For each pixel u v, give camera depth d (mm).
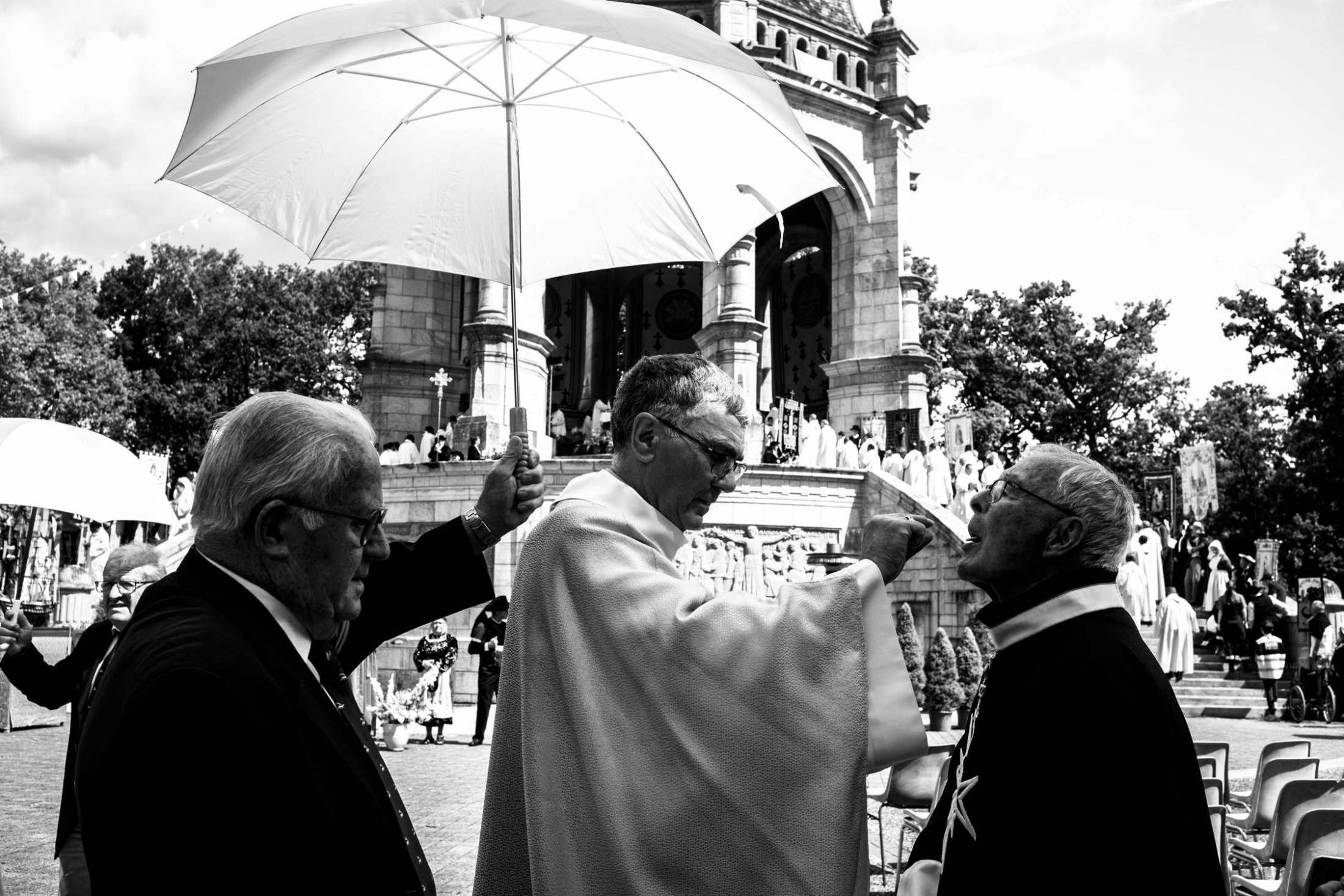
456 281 42781
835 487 32219
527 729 3045
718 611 2896
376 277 42469
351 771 2521
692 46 3832
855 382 42125
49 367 56625
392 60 4211
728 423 3363
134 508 5668
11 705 21188
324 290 75625
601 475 3441
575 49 4113
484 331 35156
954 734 18312
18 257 58875
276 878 2266
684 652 2854
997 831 3184
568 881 2848
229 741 2264
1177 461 66250
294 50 4016
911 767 7871
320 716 2551
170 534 31484
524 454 3969
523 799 3186
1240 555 38438
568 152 4344
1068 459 3584
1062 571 3469
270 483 2613
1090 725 3113
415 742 19703
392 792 2693
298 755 2410
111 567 5430
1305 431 52812
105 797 2195
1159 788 3043
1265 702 26781
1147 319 67500
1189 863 3004
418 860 2682
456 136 4348
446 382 39906
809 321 50531
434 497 31219
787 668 2793
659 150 4355
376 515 2740
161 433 73125
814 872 2660
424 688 19484
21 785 13219
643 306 53875
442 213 4348
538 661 3086
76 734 4250
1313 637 25781
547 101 4250
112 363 61469
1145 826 3012
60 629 32875
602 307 54000
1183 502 40969
